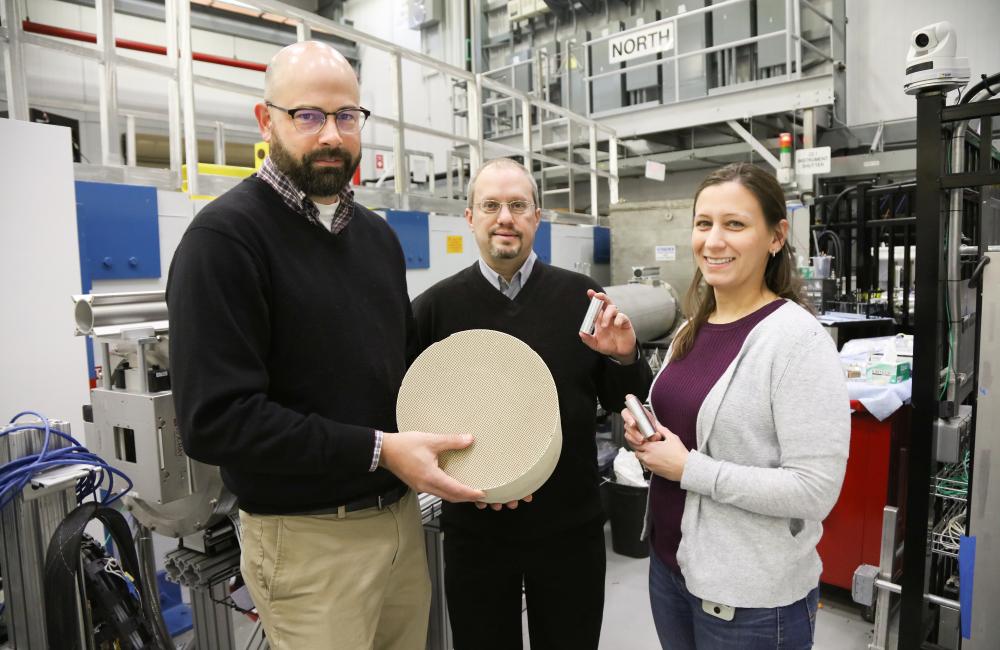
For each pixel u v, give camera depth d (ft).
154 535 6.75
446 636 5.68
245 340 2.81
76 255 5.93
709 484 2.93
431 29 21.58
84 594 3.21
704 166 18.15
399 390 3.34
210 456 2.75
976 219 6.55
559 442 3.23
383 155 19.19
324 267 3.20
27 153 5.63
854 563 6.85
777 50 14.24
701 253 3.23
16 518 3.19
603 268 13.67
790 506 2.79
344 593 3.16
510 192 4.33
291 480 3.02
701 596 3.06
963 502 6.06
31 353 5.72
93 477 3.52
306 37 8.18
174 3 6.91
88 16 16.39
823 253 11.54
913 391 4.89
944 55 4.39
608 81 16.89
